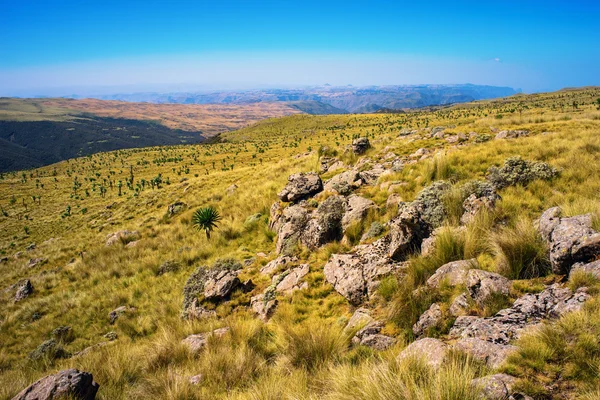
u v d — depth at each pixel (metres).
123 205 50.97
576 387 3.14
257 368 6.16
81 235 37.44
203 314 10.12
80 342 11.92
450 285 6.33
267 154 149.75
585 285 4.55
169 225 26.55
